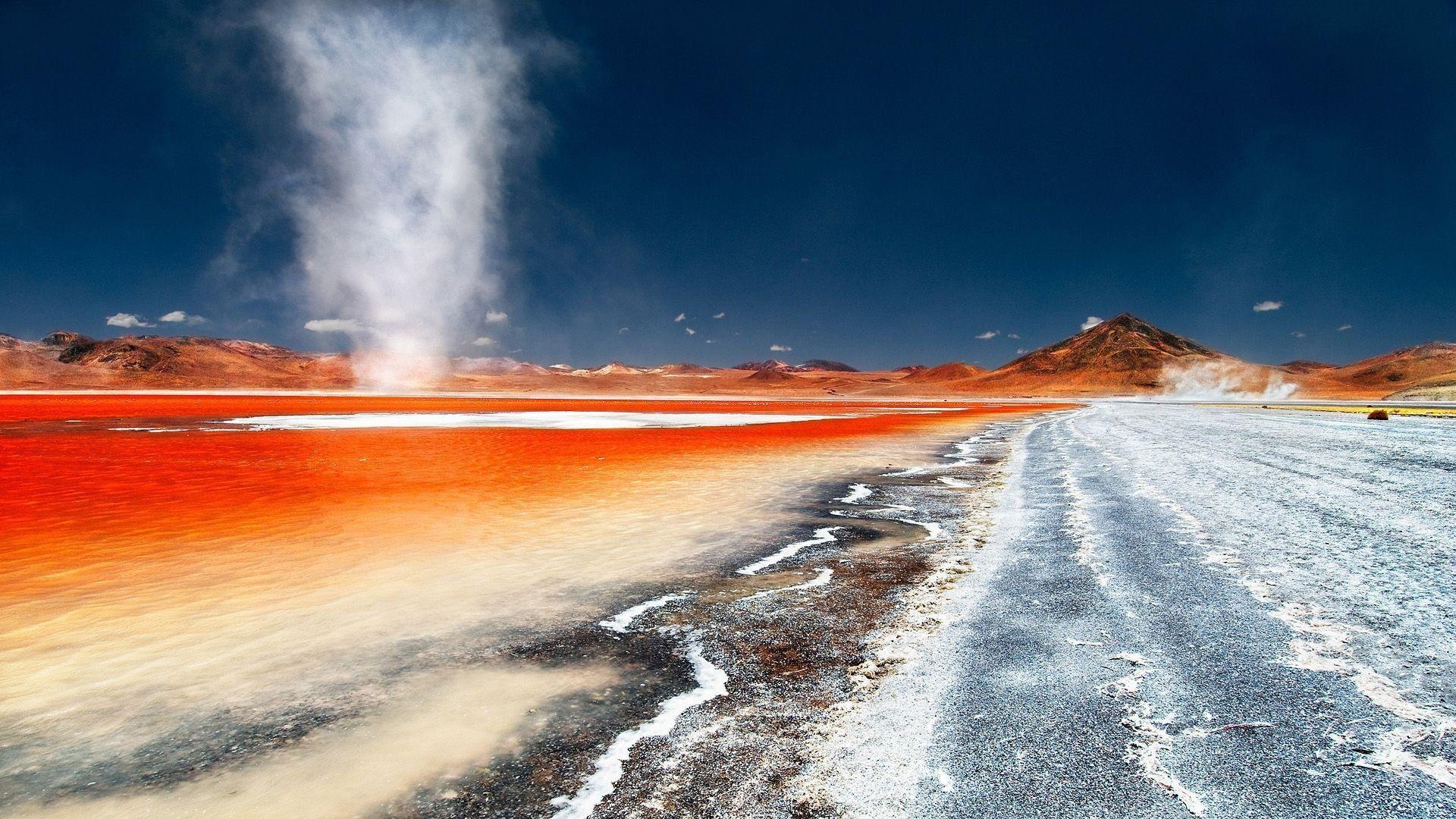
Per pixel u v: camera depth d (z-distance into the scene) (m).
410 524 11.41
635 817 3.29
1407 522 8.91
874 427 41.47
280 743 4.21
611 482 16.53
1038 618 5.88
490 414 58.97
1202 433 28.62
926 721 4.09
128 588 7.73
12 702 4.86
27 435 30.67
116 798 3.63
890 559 8.70
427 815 3.40
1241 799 3.08
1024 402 141.62
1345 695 4.06
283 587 7.80
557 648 5.80
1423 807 2.93
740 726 4.22
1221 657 4.74
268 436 31.08
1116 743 3.67
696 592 7.46
